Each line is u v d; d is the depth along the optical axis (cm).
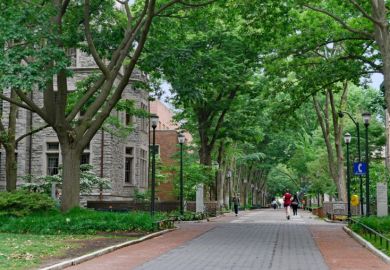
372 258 1425
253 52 3030
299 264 1282
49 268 1106
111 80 2453
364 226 1939
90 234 2072
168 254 1485
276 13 2452
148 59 2497
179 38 2850
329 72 2812
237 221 3591
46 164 4131
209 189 4881
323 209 4172
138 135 4378
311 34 2739
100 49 2675
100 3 2612
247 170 7844
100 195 3959
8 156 2806
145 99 4500
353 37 2647
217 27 3008
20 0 2092
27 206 2336
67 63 2006
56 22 2288
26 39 1981
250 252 1545
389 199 3300
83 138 2417
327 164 5569
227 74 3141
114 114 4106
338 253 1544
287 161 7119
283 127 3400
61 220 2147
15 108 2841
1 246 1514
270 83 3381
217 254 1488
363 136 5372
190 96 2566
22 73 1888
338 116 3962
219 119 4194
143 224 2206
